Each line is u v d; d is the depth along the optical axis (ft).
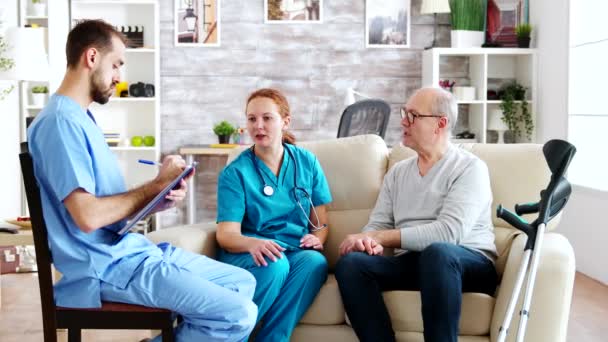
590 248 16.07
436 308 8.34
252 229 9.86
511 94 19.76
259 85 21.13
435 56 19.90
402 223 9.73
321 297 9.21
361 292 8.80
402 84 21.21
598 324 12.58
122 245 7.91
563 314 8.32
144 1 20.29
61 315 7.75
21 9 20.15
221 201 9.69
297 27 21.04
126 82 20.86
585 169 16.85
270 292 8.98
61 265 7.68
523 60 20.30
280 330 9.02
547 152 7.93
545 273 8.30
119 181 8.11
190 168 7.93
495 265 9.64
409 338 8.91
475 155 10.28
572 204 16.90
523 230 8.00
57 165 7.38
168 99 21.11
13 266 16.72
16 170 20.17
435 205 9.49
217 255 10.05
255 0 20.98
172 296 7.72
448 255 8.55
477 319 8.74
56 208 7.64
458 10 20.34
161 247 8.79
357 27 21.08
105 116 21.04
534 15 19.85
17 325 12.53
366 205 10.57
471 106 21.20
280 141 9.97
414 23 21.12
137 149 20.44
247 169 9.84
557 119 18.28
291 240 9.85
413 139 9.61
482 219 9.44
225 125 20.40
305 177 10.03
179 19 20.95
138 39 20.53
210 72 21.08
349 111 17.24
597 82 16.48
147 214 7.73
